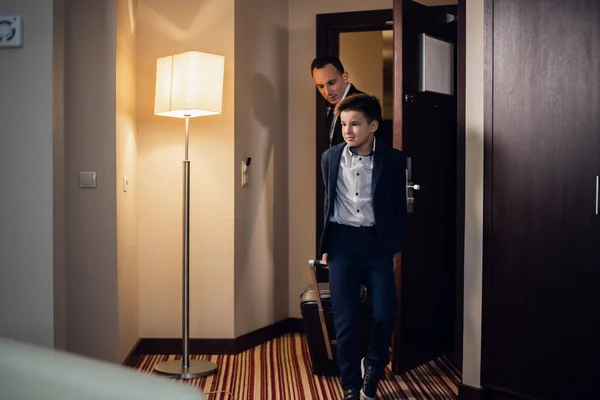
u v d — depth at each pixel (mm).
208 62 3279
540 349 2658
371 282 2840
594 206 2477
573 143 2535
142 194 3727
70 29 3195
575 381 2551
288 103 4332
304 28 4301
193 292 3756
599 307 2471
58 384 1086
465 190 2889
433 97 3547
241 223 3824
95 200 3221
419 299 3459
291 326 4352
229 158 3719
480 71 2828
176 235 3732
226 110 3707
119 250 3271
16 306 2652
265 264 4082
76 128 3205
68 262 3225
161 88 3346
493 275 2809
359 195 2775
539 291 2656
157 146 3721
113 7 3188
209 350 3752
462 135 3000
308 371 3432
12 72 2641
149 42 3701
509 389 2773
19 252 2648
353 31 4316
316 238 4289
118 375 1081
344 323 2785
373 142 2822
